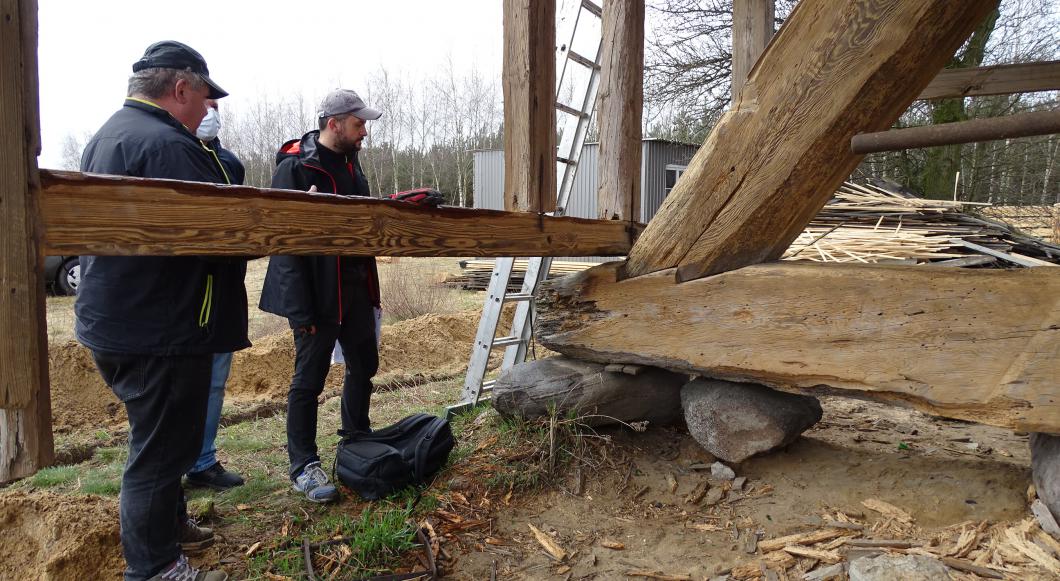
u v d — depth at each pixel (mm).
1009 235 7555
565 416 3721
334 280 3203
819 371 2914
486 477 3352
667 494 3240
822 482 3121
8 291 1465
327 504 3170
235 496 3262
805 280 2951
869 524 2760
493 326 4578
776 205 3033
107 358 2207
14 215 1460
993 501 2711
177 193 1801
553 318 3803
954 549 2457
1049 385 2387
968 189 12570
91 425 4922
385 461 3150
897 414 4422
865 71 2652
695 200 3234
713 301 3217
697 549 2768
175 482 2346
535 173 3232
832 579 2430
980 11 2502
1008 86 5219
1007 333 2480
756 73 2980
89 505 2793
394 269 10953
